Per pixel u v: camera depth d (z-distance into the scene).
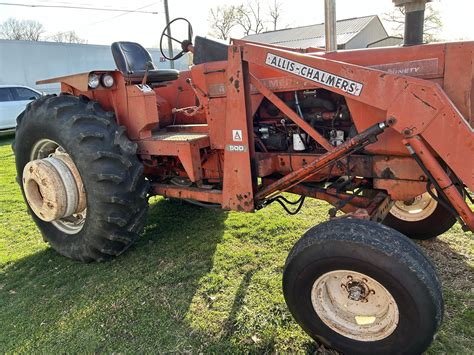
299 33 26.02
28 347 2.20
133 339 2.21
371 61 2.34
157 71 3.61
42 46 14.54
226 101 2.62
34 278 2.94
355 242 1.82
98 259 3.04
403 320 1.79
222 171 3.01
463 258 2.87
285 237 3.36
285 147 2.76
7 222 4.12
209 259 3.05
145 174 3.53
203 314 2.38
